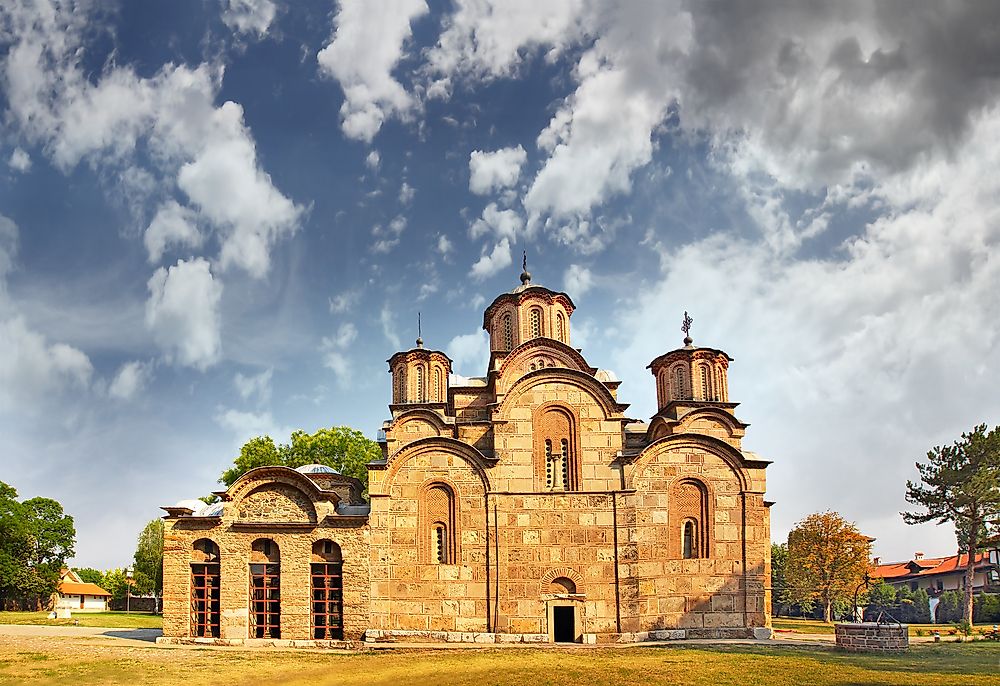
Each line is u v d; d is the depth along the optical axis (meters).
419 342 62.00
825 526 91.81
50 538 96.44
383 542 51.06
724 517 52.56
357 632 49.41
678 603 51.06
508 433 52.97
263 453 82.69
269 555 50.88
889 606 109.31
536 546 51.31
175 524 51.16
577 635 50.09
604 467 52.56
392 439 55.31
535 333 58.69
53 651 43.31
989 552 100.06
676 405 57.25
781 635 58.41
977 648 45.19
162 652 44.00
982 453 74.44
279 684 34.09
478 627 50.19
